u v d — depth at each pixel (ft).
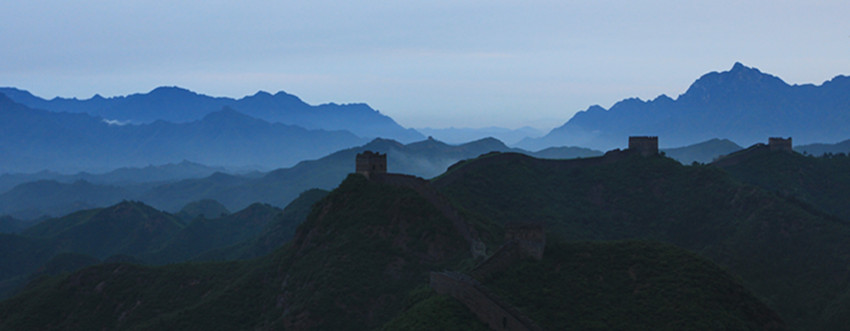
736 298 246.27
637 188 642.22
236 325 386.52
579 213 599.57
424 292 266.16
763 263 496.64
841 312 392.68
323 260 390.63
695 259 261.65
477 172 626.64
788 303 440.04
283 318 352.90
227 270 467.52
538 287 250.98
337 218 432.66
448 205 410.31
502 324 220.64
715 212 577.84
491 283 252.83
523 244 271.28
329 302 349.61
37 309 436.76
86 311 434.71
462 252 379.55
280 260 435.53
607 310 237.86
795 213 533.14
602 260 264.31
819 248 489.67
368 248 389.80
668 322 230.48
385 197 432.66
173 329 384.68
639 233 581.94
